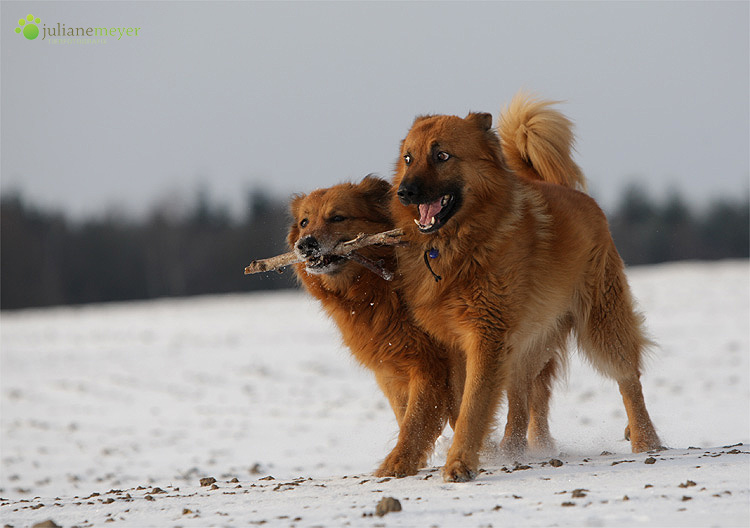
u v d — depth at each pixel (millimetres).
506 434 11641
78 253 97562
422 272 9734
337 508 7203
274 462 14367
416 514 6684
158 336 39000
